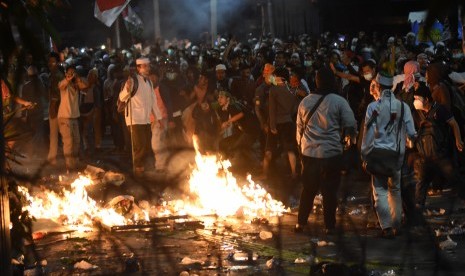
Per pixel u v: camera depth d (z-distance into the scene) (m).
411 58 17.02
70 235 9.24
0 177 4.27
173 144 15.41
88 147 17.47
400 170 8.71
